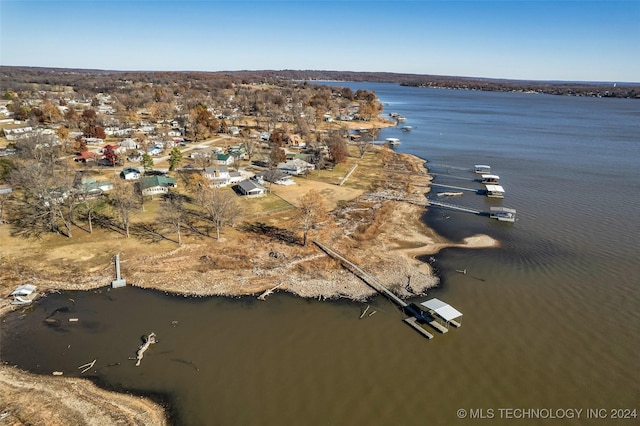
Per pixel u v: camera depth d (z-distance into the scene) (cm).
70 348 3909
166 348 3944
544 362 3850
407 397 3438
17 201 6938
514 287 5112
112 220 6556
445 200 8400
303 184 9031
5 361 3709
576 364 3828
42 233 5991
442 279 5300
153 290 4859
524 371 3738
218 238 6056
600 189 9188
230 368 3716
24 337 4038
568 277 5341
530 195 8744
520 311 4628
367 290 5009
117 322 4306
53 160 8850
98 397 3344
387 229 6788
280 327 4306
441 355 3931
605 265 5656
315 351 3962
